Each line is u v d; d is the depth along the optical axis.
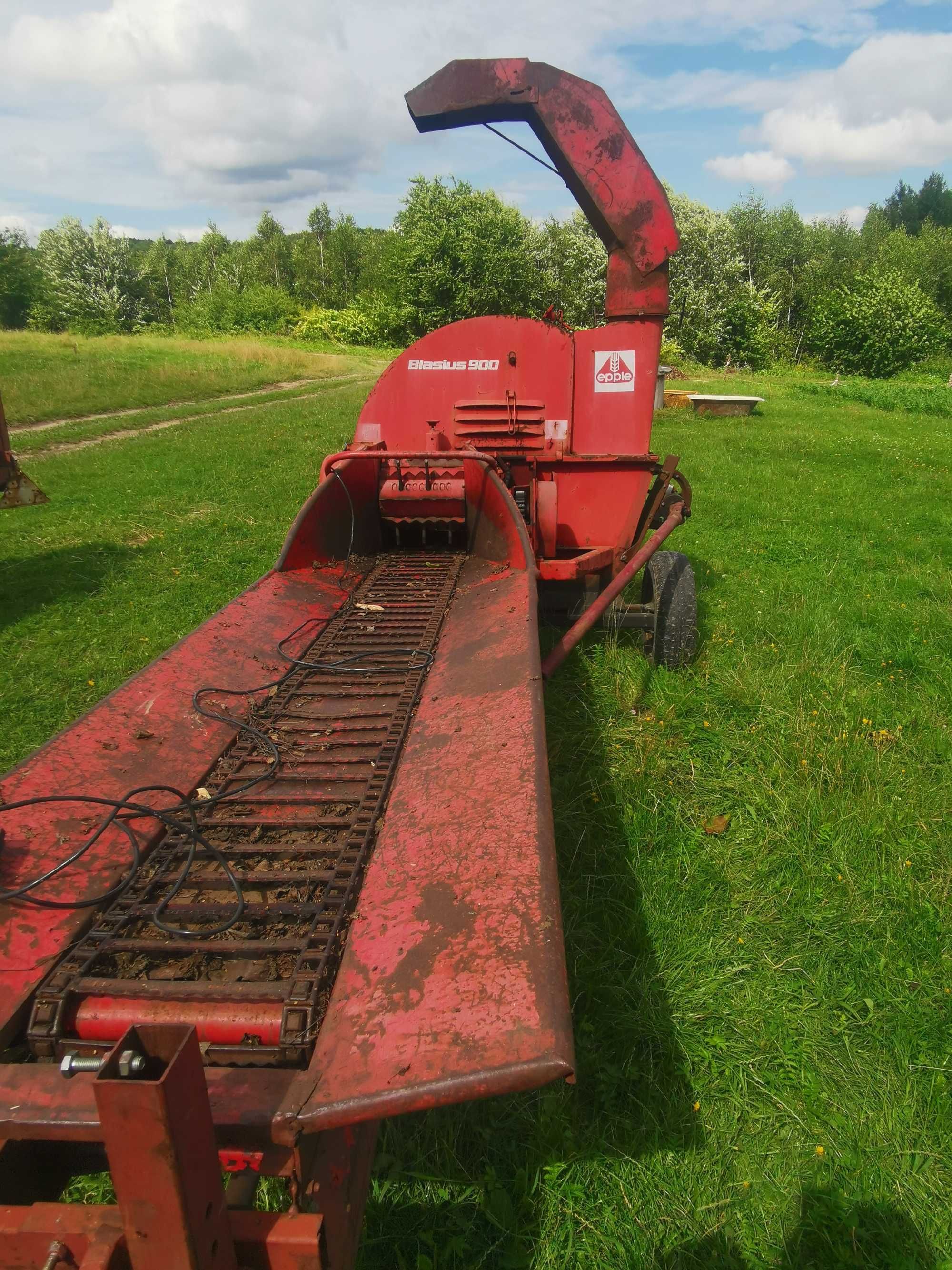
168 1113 1.12
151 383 22.88
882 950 3.05
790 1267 2.11
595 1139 2.41
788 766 4.13
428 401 5.37
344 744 2.93
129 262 63.06
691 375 38.19
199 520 9.40
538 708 2.57
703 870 3.48
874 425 20.39
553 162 5.21
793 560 8.02
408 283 44.00
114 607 6.66
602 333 5.19
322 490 4.51
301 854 2.37
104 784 2.54
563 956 1.65
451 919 1.87
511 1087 1.44
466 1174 2.31
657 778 4.06
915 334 45.72
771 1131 2.44
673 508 5.00
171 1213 1.18
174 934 2.05
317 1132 1.52
